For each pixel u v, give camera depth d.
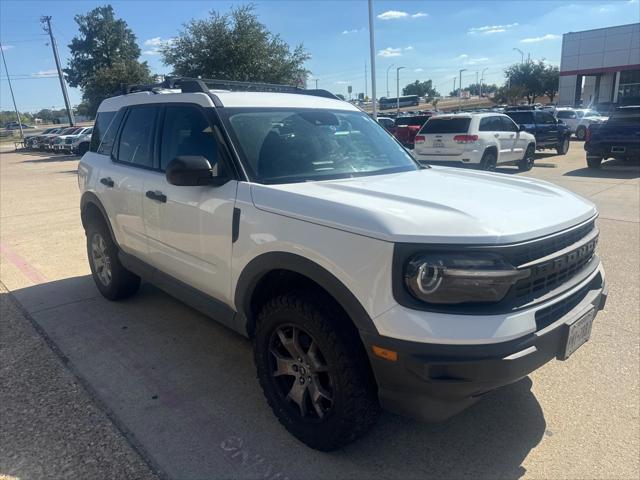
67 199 11.98
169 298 5.10
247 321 3.10
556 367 3.65
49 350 4.01
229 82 4.11
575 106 46.00
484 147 13.17
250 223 2.87
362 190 2.83
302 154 3.36
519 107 28.50
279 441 2.90
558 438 2.89
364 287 2.34
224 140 3.20
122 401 3.30
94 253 5.05
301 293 2.69
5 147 50.09
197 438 2.93
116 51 42.88
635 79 44.88
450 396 2.24
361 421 2.57
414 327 2.20
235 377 3.60
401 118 23.92
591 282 2.83
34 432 2.98
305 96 4.07
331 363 2.55
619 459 2.71
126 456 2.77
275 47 20.09
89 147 5.27
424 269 2.19
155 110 4.04
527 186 3.19
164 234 3.70
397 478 2.61
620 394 3.30
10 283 5.64
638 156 14.08
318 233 2.52
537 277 2.35
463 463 2.72
